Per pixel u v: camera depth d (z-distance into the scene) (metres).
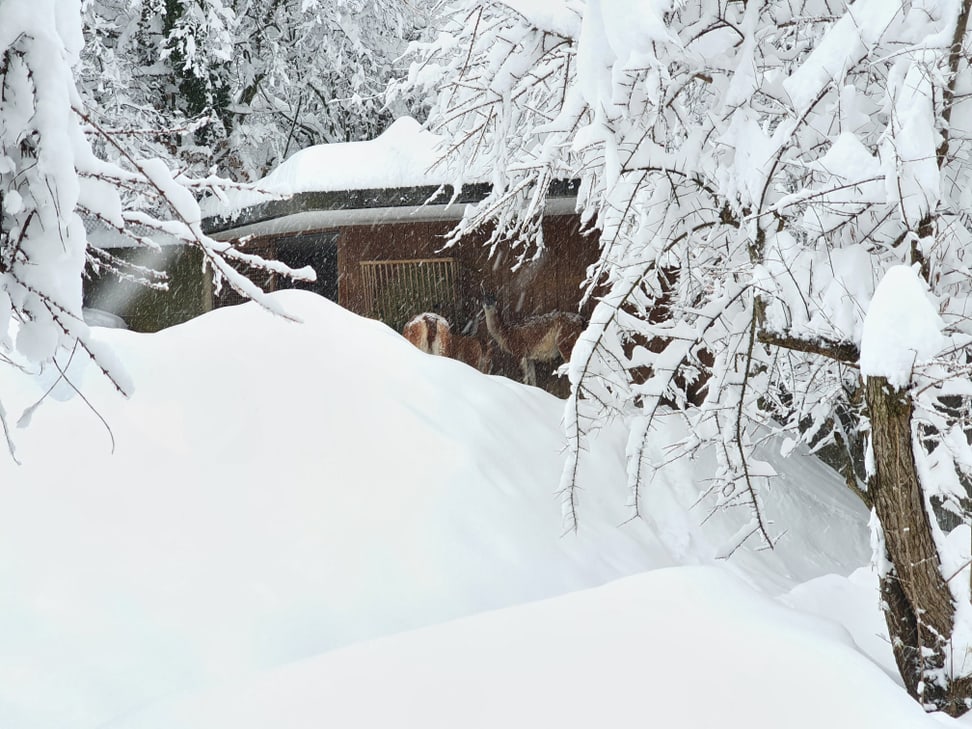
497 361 12.00
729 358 6.11
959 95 5.26
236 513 5.59
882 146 4.76
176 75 17.53
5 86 2.99
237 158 17.69
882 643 5.19
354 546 5.61
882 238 5.10
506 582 5.80
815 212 5.08
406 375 7.25
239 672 4.68
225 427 6.19
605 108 5.40
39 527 5.08
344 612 5.20
